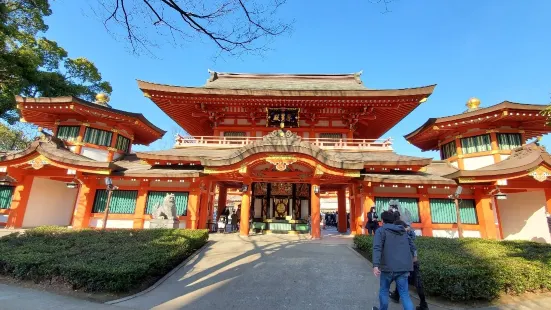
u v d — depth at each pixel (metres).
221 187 24.02
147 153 18.17
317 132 22.75
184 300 7.18
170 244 10.50
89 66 28.20
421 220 16.95
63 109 20.12
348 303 7.12
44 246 9.88
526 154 16.83
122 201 18.19
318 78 28.83
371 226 14.01
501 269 7.41
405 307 5.29
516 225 19.03
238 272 9.48
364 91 20.09
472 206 17.42
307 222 19.86
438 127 21.06
